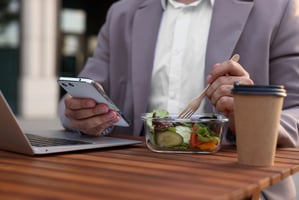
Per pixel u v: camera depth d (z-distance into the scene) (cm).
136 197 67
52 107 909
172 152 112
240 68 117
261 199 118
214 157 107
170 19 163
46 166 92
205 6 160
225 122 115
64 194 69
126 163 97
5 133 106
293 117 128
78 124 130
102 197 67
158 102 159
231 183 78
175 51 159
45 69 909
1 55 896
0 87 899
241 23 148
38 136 131
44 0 897
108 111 126
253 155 95
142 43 163
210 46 150
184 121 111
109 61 174
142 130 158
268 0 150
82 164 95
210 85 119
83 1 915
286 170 92
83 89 120
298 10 149
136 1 170
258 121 95
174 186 75
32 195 68
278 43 146
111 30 171
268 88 94
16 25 894
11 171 87
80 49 924
